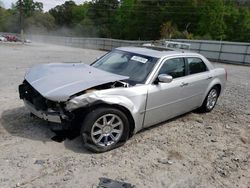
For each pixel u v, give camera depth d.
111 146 4.19
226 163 4.22
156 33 75.81
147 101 4.53
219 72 6.55
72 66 5.02
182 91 5.26
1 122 4.89
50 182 3.34
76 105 3.79
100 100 3.89
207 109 6.46
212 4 61.88
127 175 3.63
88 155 4.01
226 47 24.61
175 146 4.59
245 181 3.79
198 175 3.81
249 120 6.32
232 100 8.12
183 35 51.31
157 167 3.89
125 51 5.48
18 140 4.26
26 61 14.32
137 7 79.50
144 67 4.87
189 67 5.61
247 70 18.47
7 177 3.35
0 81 8.41
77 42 55.97
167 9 72.19
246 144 4.99
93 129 3.96
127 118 4.34
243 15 62.62
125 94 4.22
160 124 5.50
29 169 3.55
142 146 4.46
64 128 4.02
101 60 5.59
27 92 4.45
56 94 3.80
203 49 26.72
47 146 4.15
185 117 6.08
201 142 4.86
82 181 3.41
